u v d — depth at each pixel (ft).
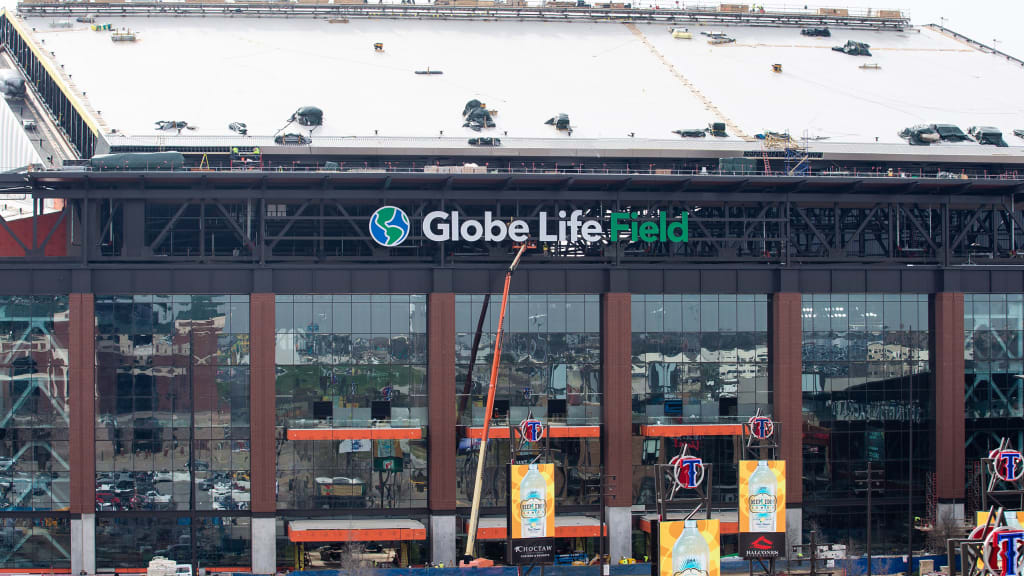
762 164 451.94
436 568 353.10
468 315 404.77
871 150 460.96
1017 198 444.14
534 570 353.51
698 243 433.07
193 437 394.73
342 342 400.88
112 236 416.46
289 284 398.42
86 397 389.60
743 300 418.51
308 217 400.67
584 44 559.38
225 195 398.01
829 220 451.94
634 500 409.69
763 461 336.90
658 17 604.08
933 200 427.74
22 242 402.93
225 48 524.52
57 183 392.27
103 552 391.45
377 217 401.49
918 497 428.15
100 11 564.30
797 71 543.80
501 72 515.50
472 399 403.75
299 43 538.06
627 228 408.67
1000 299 432.66
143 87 474.49
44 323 392.47
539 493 326.03
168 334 395.14
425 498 400.47
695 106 490.49
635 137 455.63
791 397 415.64
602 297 410.93
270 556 390.63
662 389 413.59
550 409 407.85
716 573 299.38
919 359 429.38
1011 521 286.66
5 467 390.83
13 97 531.09
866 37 606.55
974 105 519.19
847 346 424.87
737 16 611.47
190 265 395.75
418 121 457.68
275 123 447.42
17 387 391.65
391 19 577.84
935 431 426.51
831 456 423.23
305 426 398.21
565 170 449.48
